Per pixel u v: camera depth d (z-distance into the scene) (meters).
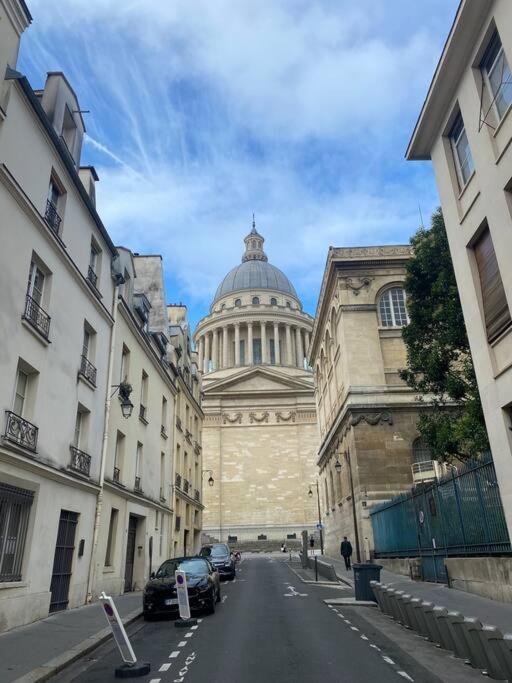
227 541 63.31
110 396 18.45
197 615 13.48
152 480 23.95
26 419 12.67
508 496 11.38
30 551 12.17
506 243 11.02
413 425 29.33
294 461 68.44
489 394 12.06
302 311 94.81
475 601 12.94
